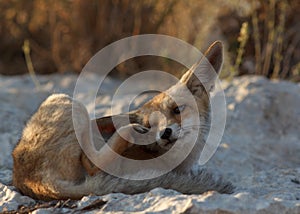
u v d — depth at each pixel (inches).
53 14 1942.7
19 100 1501.0
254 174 940.0
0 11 2030.0
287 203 643.5
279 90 1358.3
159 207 639.1
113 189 706.2
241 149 1141.1
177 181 714.2
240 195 637.9
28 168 738.8
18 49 2058.3
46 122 741.3
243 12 1659.7
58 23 1936.5
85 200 685.3
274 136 1241.4
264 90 1359.5
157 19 1845.5
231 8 1696.6
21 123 1288.1
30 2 1996.8
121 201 669.9
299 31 1711.4
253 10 1653.5
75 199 716.0
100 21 1898.4
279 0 1674.5
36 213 672.4
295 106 1314.0
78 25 1925.4
